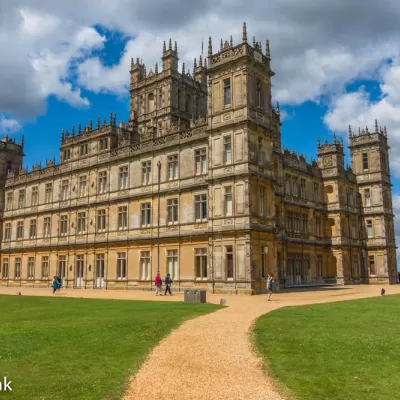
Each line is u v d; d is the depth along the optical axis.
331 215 65.19
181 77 66.00
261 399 10.37
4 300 35.44
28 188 66.25
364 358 13.59
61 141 61.69
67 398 10.32
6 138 74.44
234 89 41.69
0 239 69.56
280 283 50.84
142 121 66.69
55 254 59.31
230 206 40.44
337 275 63.47
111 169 53.91
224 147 41.62
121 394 10.66
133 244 49.44
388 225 72.12
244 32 41.34
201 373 12.41
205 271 42.56
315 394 10.60
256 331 17.95
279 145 54.25
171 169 47.53
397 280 72.38
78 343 15.80
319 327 18.55
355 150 74.56
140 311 24.73
